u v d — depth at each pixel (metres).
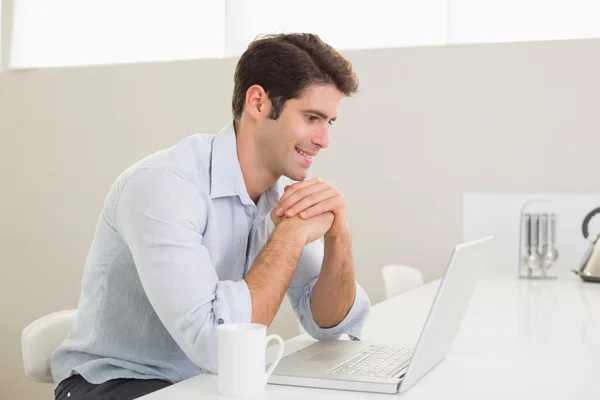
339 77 1.39
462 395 1.02
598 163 2.89
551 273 2.92
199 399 0.97
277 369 1.11
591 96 2.89
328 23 3.18
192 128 3.38
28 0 3.62
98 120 3.51
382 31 3.13
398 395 1.01
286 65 1.37
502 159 2.99
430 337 1.07
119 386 1.41
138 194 1.31
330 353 1.27
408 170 3.10
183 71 3.38
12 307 3.64
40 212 3.59
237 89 1.46
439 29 3.07
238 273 1.53
